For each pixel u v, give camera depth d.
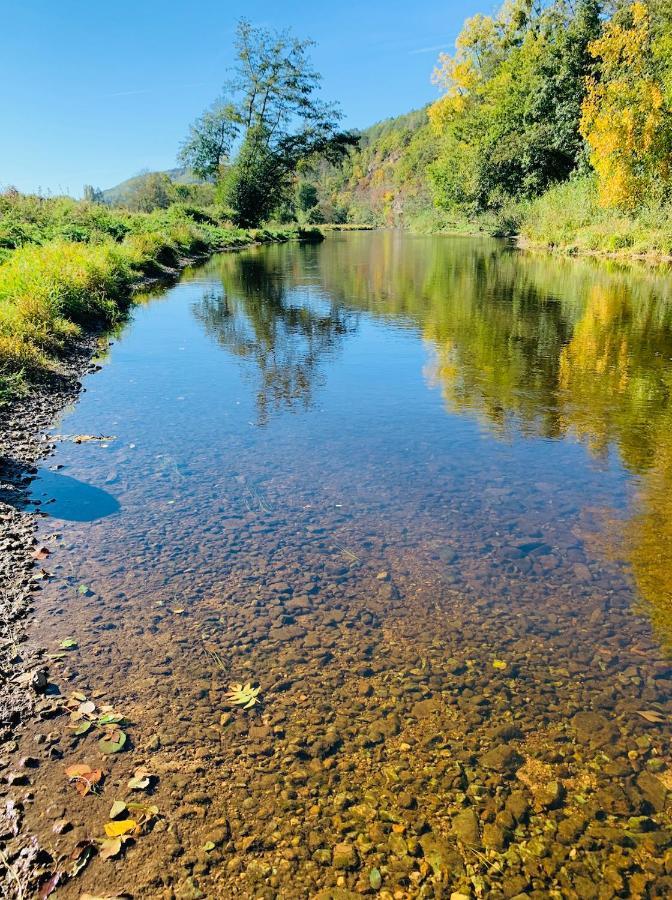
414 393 6.58
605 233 22.59
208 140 42.78
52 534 3.61
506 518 3.89
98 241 17.95
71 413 5.84
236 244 32.41
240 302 13.09
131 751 2.19
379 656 2.70
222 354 8.45
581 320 10.62
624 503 4.07
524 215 35.66
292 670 2.61
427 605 3.05
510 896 1.74
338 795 2.04
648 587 3.19
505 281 16.30
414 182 74.12
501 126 37.97
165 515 3.89
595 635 2.84
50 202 23.09
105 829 1.90
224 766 2.14
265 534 3.69
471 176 41.38
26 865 1.78
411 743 2.25
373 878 1.78
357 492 4.24
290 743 2.24
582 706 2.43
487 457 4.84
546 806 2.01
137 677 2.54
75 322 9.55
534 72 35.31
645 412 5.90
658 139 19.94
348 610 3.01
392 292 14.52
